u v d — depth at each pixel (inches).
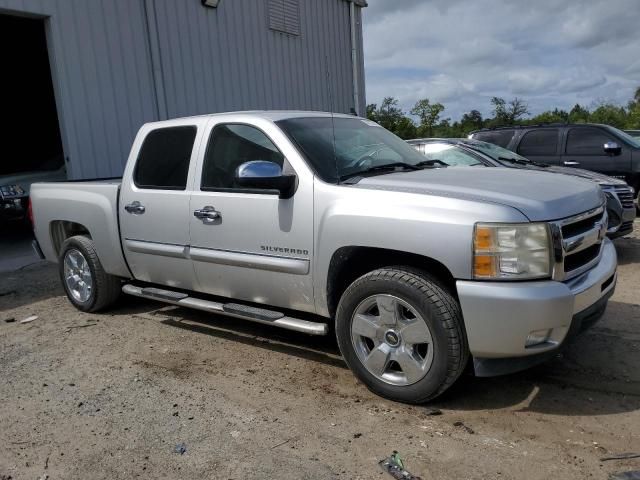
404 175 159.2
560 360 166.7
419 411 140.7
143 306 238.7
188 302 188.5
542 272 128.4
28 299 260.2
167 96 446.6
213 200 175.3
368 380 148.3
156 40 435.8
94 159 395.2
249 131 173.0
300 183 156.7
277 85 562.6
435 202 134.6
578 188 152.1
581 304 133.8
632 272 262.4
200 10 473.7
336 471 118.0
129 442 133.2
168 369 173.3
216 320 216.8
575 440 125.9
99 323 219.9
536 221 128.4
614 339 180.7
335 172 158.4
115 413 147.2
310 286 157.2
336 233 147.2
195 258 182.7
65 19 375.2
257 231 164.9
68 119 379.2
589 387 150.3
